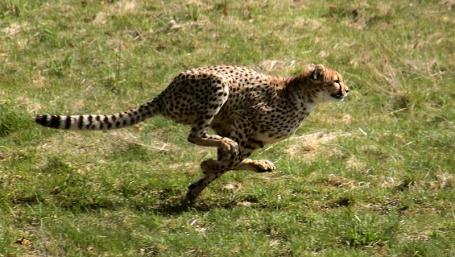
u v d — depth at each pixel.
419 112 31.11
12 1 38.16
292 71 33.78
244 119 23.83
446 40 37.03
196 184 23.89
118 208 23.16
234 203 24.16
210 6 38.97
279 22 37.81
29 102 30.53
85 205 23.34
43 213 22.41
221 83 23.00
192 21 37.44
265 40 36.09
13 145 27.77
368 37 36.97
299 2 40.44
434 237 21.81
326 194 24.64
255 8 39.00
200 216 22.78
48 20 37.47
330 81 24.27
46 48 35.25
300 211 23.42
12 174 25.14
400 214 23.62
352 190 24.83
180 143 28.44
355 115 30.97
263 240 21.38
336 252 20.66
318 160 26.88
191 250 20.81
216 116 23.84
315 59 34.94
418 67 34.28
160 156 27.33
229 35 36.41
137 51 35.06
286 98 24.12
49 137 28.27
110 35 36.31
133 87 32.47
